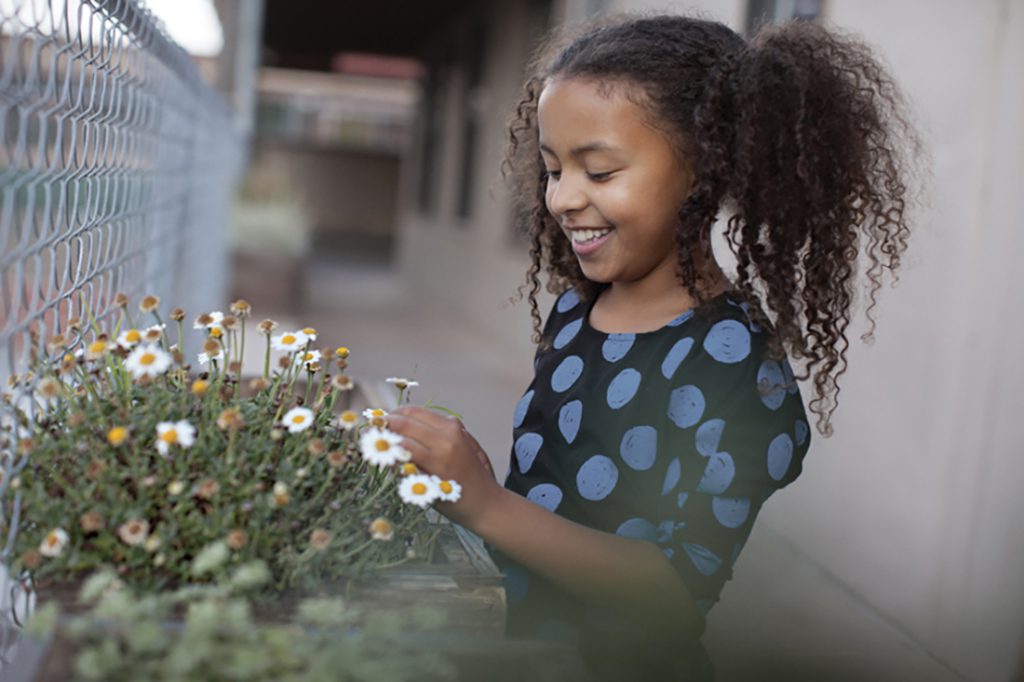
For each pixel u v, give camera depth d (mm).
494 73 10266
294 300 9383
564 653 1146
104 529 1074
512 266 8719
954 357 2869
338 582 1145
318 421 1280
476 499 1225
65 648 965
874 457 3262
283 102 24922
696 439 1286
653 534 1335
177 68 2719
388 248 23125
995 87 2766
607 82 1337
